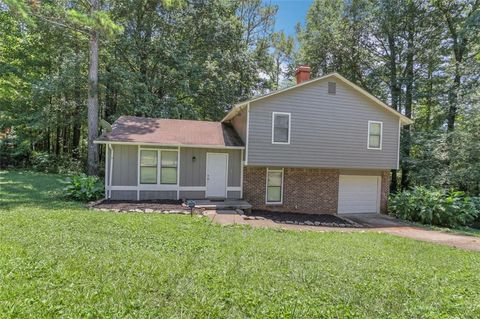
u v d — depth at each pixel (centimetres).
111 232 657
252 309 351
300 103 1318
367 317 353
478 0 1775
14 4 1190
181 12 1977
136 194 1231
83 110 1945
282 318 336
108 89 1822
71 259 463
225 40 2083
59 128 2353
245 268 487
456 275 542
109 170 1202
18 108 2097
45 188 1379
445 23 1900
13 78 2034
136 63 1981
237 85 2131
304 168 1401
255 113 1268
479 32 1648
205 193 1304
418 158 1852
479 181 1538
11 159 2297
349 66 2234
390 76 2170
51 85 1706
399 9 1931
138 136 1247
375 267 553
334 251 661
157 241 617
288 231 877
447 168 1661
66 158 2255
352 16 2202
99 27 1295
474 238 1027
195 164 1292
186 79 1938
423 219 1314
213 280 427
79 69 1780
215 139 1333
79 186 1171
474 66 1645
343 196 1480
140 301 352
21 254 470
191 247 591
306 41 2445
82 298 347
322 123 1348
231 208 1174
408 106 2064
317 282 449
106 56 1930
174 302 357
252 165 1277
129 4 1820
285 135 1305
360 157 1405
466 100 1647
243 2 2816
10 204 1000
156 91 2034
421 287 462
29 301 329
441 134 1731
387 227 1180
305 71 1409
